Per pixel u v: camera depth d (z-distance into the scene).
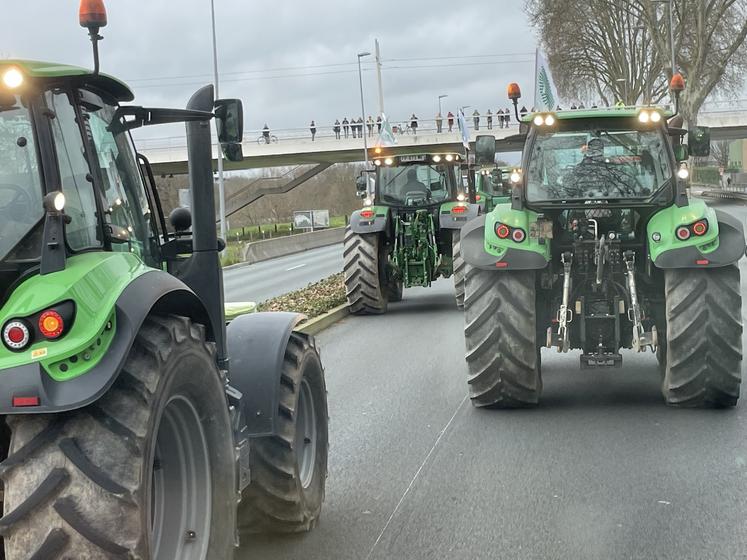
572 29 59.78
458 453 6.67
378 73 66.19
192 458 3.58
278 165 76.56
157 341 3.24
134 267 3.39
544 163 8.13
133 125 4.10
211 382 3.59
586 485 5.75
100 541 2.78
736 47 49.91
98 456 2.87
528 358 7.89
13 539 2.79
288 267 31.86
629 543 4.75
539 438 7.00
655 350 7.89
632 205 7.88
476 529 5.07
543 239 7.90
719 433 6.90
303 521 4.92
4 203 3.21
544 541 4.84
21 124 3.26
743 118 67.31
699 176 96.38
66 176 3.41
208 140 4.23
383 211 15.77
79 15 3.28
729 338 7.55
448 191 16.53
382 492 5.82
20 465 2.85
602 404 8.08
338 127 68.12
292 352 4.96
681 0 50.38
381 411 8.17
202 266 4.22
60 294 2.93
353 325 14.52
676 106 8.81
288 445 4.73
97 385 2.90
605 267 7.94
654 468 6.05
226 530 3.65
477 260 7.96
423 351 11.54
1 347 2.90
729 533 4.84
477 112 67.56
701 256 7.50
